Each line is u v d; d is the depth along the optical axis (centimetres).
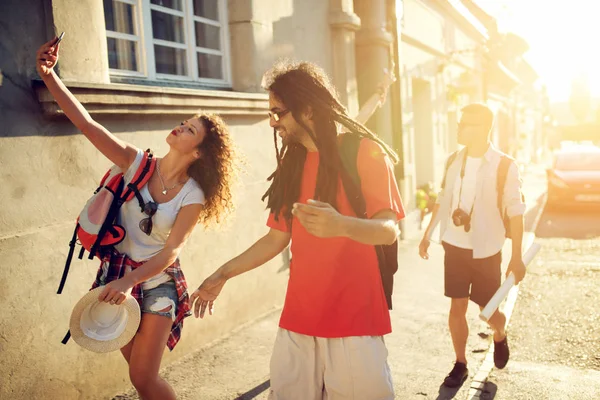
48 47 252
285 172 214
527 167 2761
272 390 216
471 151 358
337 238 205
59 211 314
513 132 2703
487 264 349
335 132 202
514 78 2167
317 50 636
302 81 200
